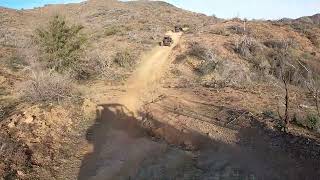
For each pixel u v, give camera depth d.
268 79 30.45
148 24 57.34
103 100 22.05
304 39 51.91
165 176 13.08
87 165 15.02
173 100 20.59
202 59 33.81
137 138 17.09
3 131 16.92
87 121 19.36
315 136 14.14
